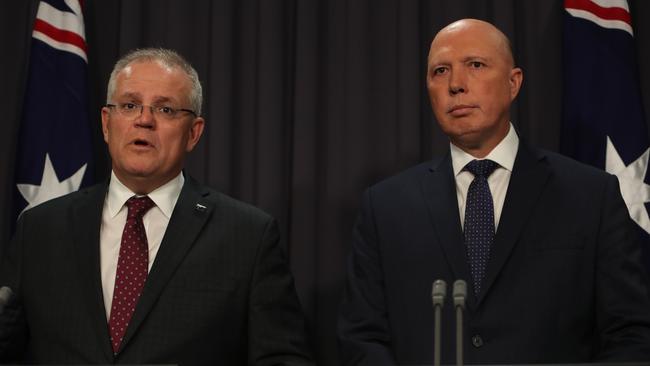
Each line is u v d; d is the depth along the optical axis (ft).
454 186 8.43
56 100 10.07
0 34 10.80
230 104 10.47
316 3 10.58
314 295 10.18
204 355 7.45
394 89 10.48
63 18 10.27
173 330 7.44
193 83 8.35
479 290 7.83
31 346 7.59
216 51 10.51
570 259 7.78
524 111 10.50
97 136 10.64
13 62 10.79
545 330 7.56
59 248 7.86
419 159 10.29
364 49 10.53
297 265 10.19
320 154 10.48
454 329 7.71
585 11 10.04
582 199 8.08
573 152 9.84
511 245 7.89
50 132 9.98
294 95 10.48
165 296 7.57
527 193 8.16
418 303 7.89
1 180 10.55
